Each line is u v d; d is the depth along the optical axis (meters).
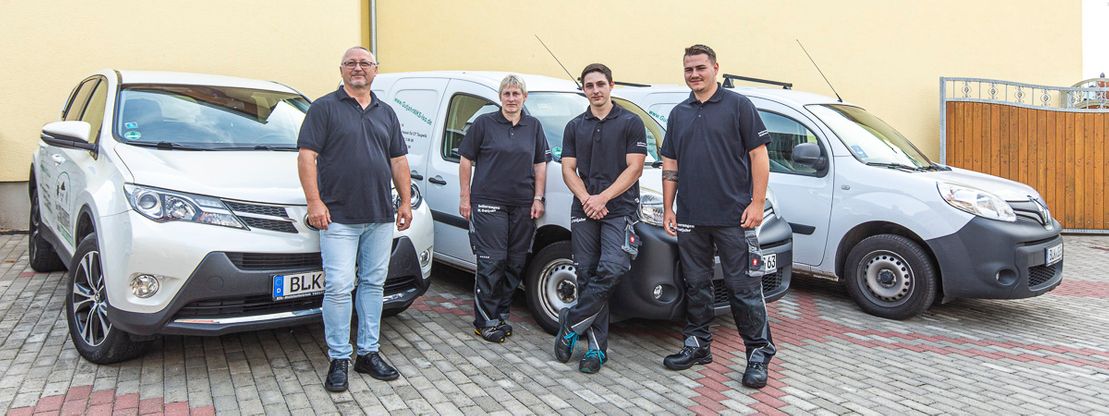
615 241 4.20
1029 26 11.45
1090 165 10.74
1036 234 5.43
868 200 5.77
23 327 4.64
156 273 3.59
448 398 3.78
